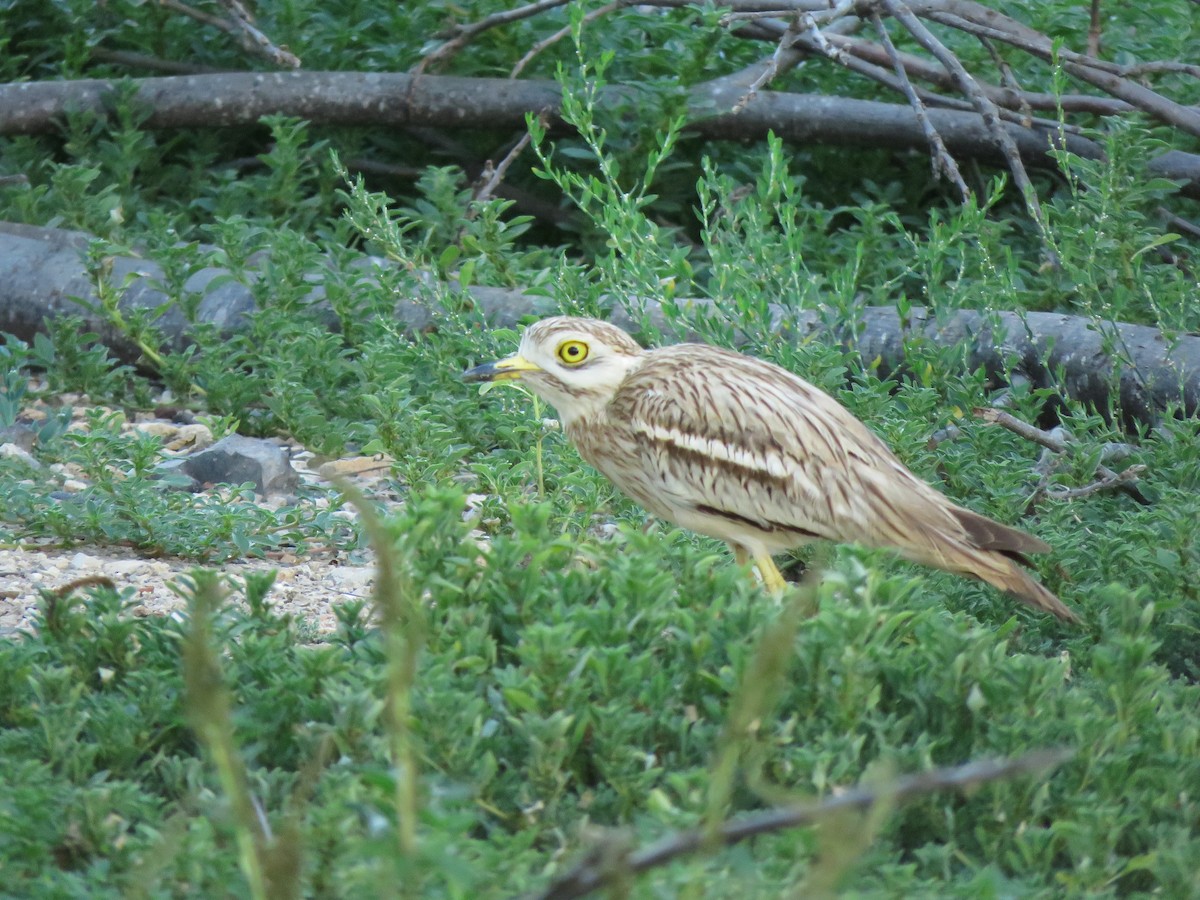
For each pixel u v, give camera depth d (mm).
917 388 11961
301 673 7008
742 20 14594
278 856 4965
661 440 9414
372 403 11570
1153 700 6914
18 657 7070
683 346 9836
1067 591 9469
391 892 4906
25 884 5684
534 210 17766
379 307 13695
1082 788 6488
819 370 11805
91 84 17359
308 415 12719
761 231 13102
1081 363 12922
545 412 12852
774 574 9594
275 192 16594
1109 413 12781
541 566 7383
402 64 17969
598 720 6410
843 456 9195
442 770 6246
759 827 4703
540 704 6492
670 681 6863
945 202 17844
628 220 12953
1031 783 6281
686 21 17453
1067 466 11508
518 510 7691
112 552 10625
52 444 11953
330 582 10258
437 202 15531
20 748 6578
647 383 9531
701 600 7465
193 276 15070
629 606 7070
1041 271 14359
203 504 11180
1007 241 16281
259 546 10781
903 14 14578
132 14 18234
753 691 4664
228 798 5863
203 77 17328
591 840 5320
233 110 17219
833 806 4562
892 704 6992
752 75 17141
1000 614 9375
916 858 6438
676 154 17609
